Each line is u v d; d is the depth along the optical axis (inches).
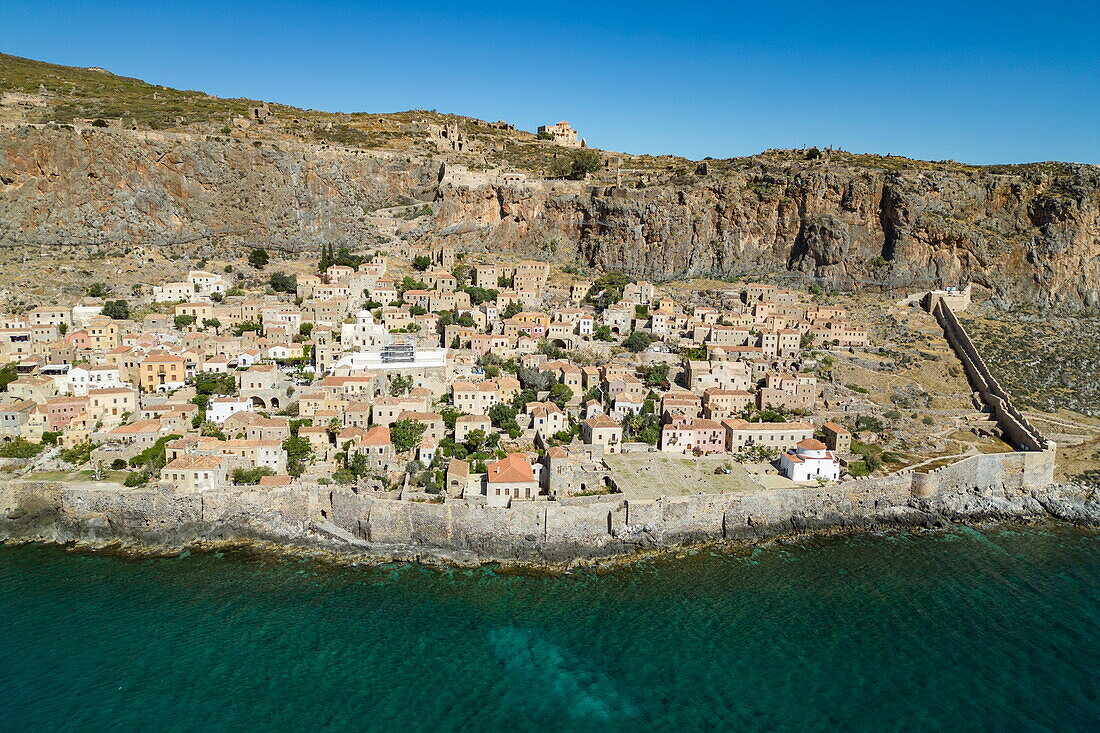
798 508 5654.5
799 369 7770.7
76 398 6033.5
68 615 4335.6
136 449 5674.2
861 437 6742.1
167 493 5201.8
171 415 5974.4
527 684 3855.8
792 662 4067.4
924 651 4175.7
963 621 4485.7
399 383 6850.4
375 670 3932.1
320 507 5300.2
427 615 4453.7
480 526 5147.6
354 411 6166.3
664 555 5251.0
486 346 7815.0
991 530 5831.7
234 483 5364.2
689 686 3853.3
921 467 6156.5
